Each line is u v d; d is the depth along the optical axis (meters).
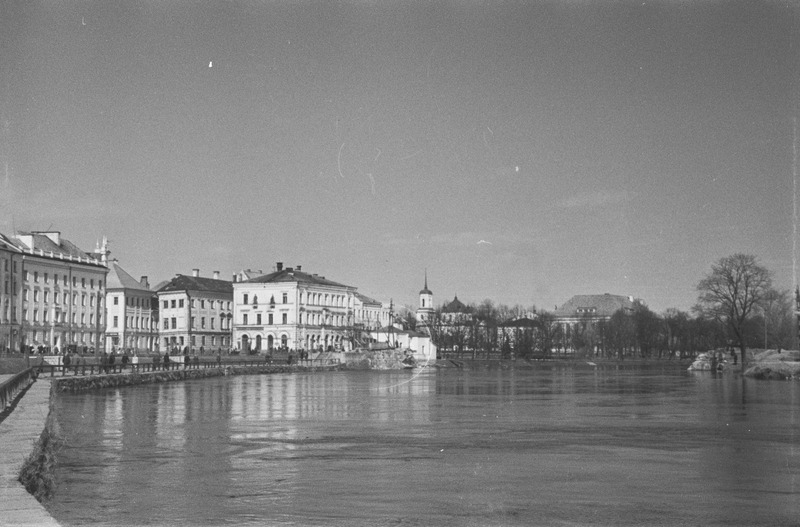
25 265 168.12
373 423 59.47
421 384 120.38
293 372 171.88
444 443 48.38
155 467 39.69
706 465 40.66
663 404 79.00
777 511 31.16
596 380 135.00
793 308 137.00
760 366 135.50
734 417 64.62
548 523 29.23
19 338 162.38
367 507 31.14
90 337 192.88
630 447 46.94
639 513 30.61
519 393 98.38
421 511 30.80
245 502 32.00
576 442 48.84
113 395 89.31
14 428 41.75
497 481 36.25
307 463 40.91
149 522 28.91
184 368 141.50
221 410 70.62
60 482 35.75
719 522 29.56
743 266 138.25
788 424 58.94
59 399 82.19
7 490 25.39
